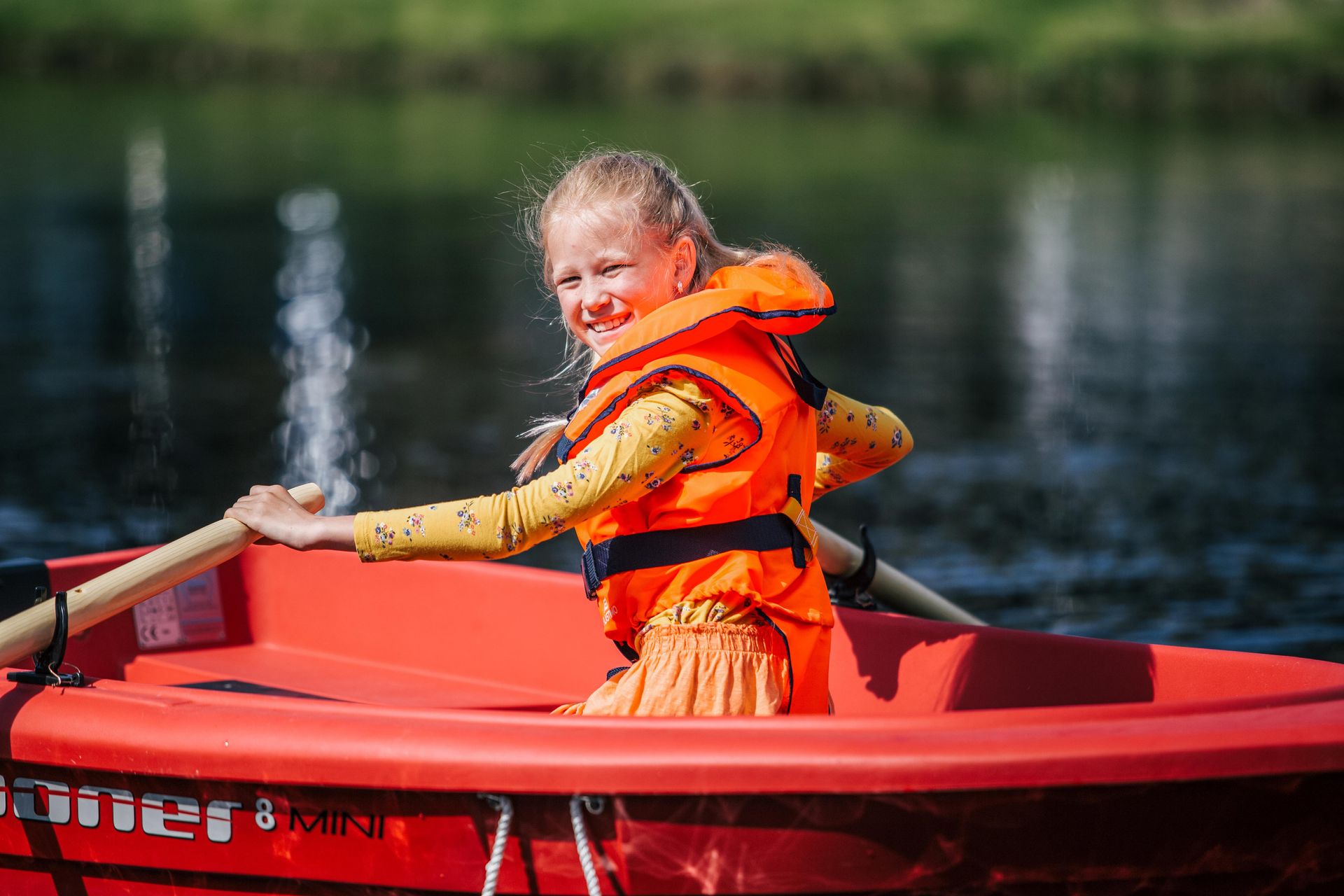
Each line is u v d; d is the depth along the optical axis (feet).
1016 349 63.36
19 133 145.07
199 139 145.79
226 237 94.22
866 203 113.91
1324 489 41.04
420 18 213.87
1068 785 11.45
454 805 12.52
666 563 13.33
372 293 75.66
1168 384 55.77
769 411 13.19
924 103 189.16
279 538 13.92
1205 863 11.79
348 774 12.59
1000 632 16.53
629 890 12.27
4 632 13.94
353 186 120.16
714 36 202.18
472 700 19.79
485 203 112.06
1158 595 32.09
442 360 59.67
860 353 62.18
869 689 17.60
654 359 13.00
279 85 198.49
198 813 13.52
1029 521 37.83
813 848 11.86
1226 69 189.67
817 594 13.85
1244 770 11.32
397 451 45.29
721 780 11.66
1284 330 66.74
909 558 34.78
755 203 112.68
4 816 14.52
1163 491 40.86
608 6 215.10
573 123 165.17
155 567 14.20
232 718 13.20
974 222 105.19
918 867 11.85
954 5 210.38
